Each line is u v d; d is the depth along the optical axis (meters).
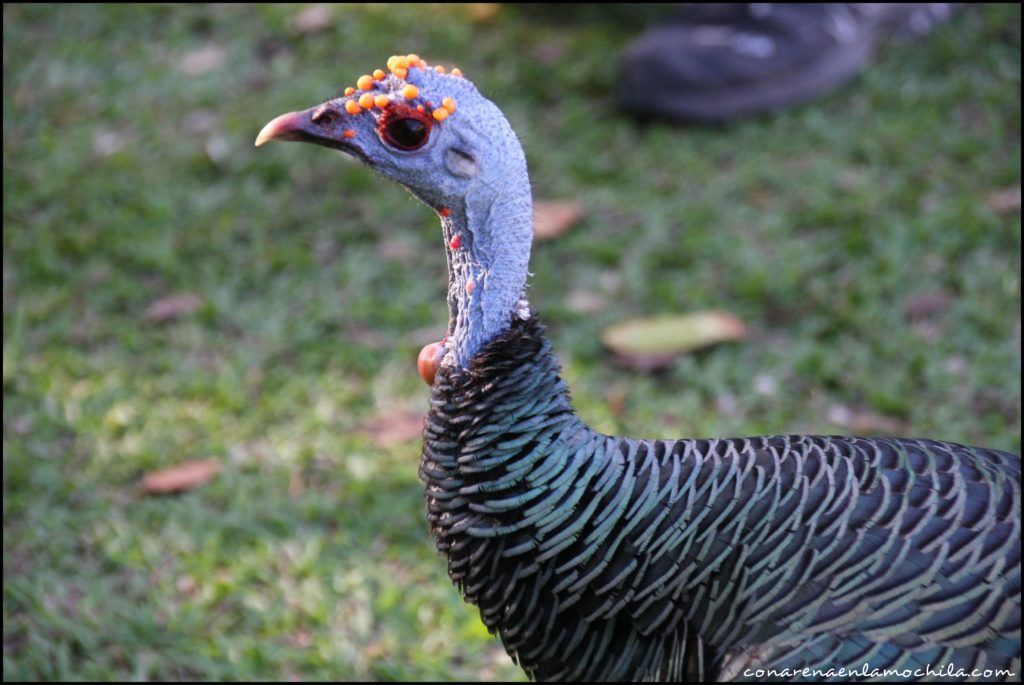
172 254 11.37
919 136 12.40
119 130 13.17
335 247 11.73
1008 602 5.30
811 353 10.11
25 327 10.70
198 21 14.96
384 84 5.66
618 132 12.98
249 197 12.21
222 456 9.51
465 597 6.01
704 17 13.22
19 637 8.16
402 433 9.62
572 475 5.62
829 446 5.76
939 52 13.50
